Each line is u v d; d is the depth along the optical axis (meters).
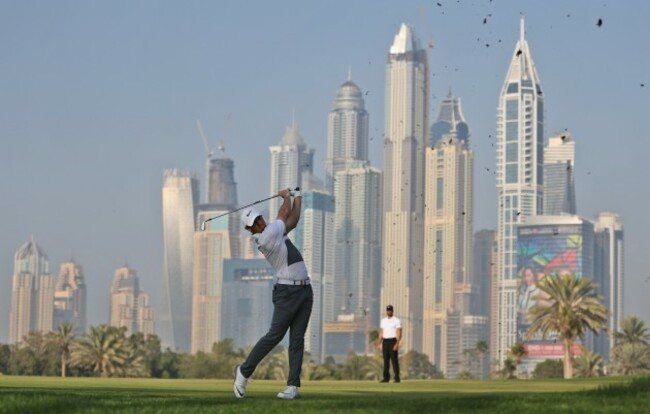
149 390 19.22
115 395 14.62
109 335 157.75
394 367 30.88
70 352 157.88
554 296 106.38
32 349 166.12
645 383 14.27
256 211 15.62
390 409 11.45
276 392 18.61
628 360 145.62
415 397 14.77
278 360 175.62
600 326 105.00
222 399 13.46
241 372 15.22
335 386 24.08
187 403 12.43
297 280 15.41
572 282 106.25
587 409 11.11
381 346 31.05
